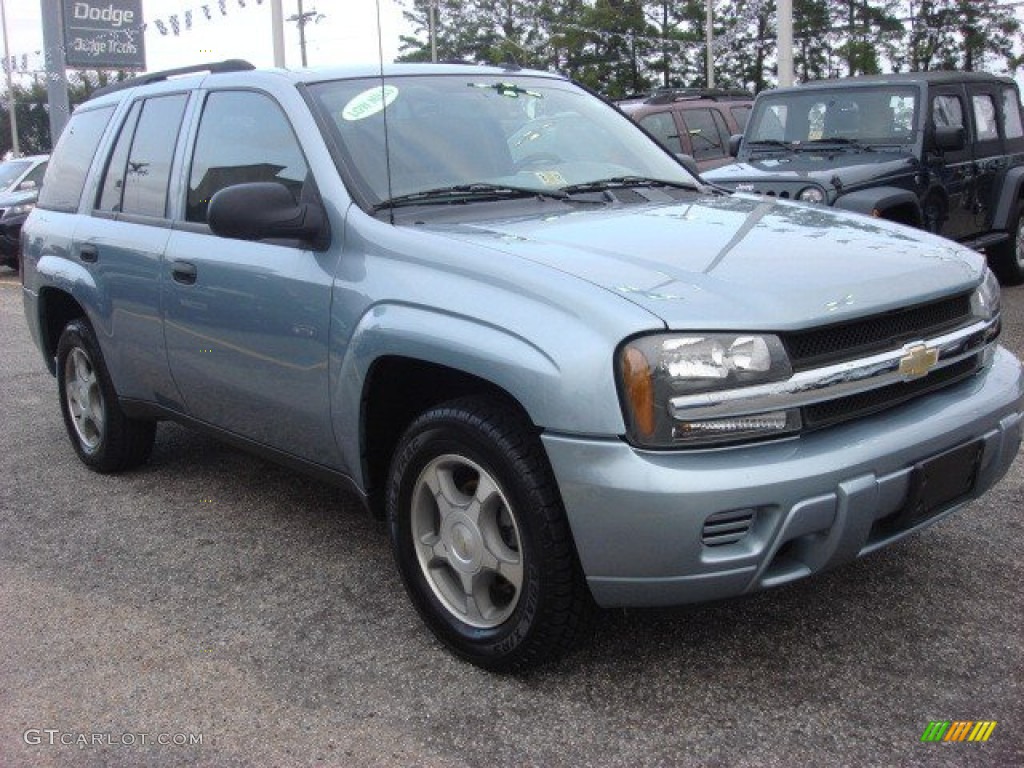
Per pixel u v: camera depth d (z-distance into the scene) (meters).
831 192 7.65
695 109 11.70
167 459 5.45
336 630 3.44
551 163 3.99
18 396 7.13
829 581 3.59
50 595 3.82
